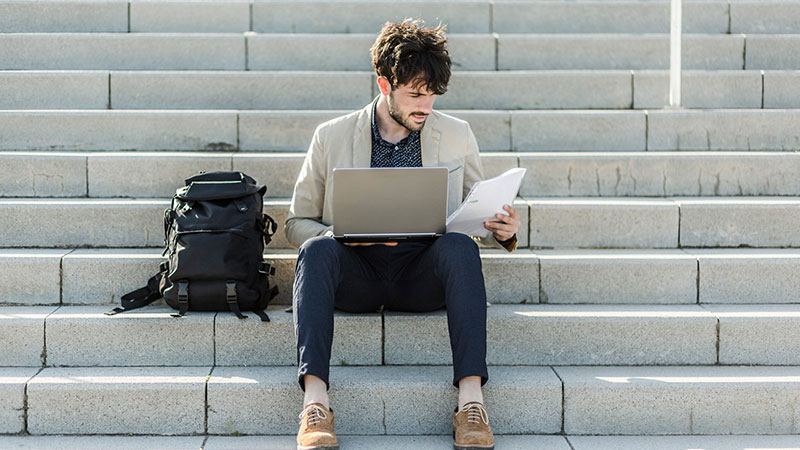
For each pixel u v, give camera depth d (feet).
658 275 11.93
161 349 11.04
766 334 11.19
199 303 11.12
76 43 15.84
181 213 11.16
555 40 16.33
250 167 13.33
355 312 11.25
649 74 15.44
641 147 14.53
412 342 11.06
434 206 10.14
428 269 10.46
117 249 12.46
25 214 12.44
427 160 11.12
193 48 16.01
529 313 11.38
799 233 12.69
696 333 11.19
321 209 11.51
